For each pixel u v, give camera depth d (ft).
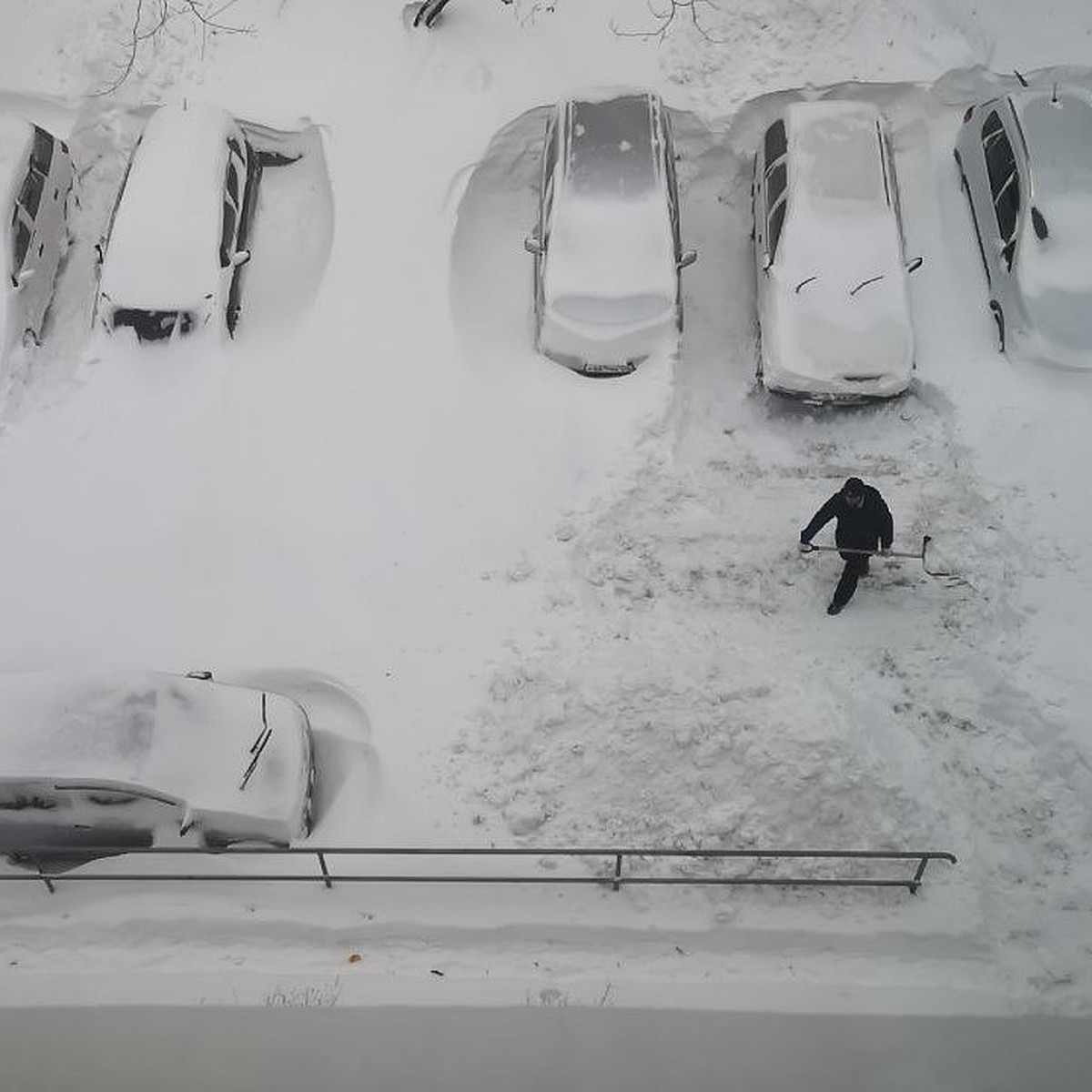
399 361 41.60
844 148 43.06
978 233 43.96
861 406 41.01
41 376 42.29
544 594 37.32
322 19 48.62
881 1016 29.58
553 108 45.57
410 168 45.39
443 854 30.99
